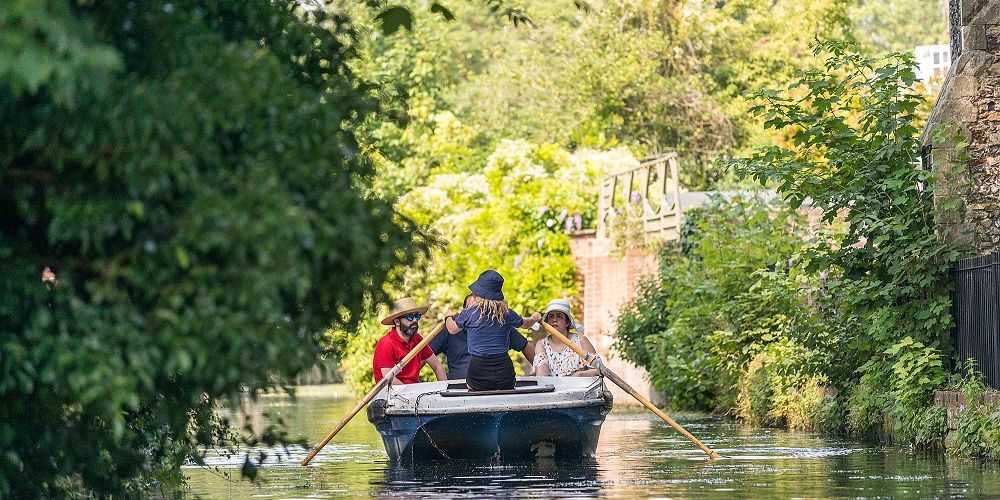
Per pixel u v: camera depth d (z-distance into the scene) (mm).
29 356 11453
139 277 11242
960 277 24234
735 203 36531
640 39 65750
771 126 26297
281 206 11039
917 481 18453
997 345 22453
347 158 13680
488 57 76188
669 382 37125
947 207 24359
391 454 23406
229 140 11609
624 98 65438
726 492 17578
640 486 18469
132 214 11180
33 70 9516
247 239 10930
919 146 25859
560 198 49156
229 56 11469
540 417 22188
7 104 11086
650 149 65438
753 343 32938
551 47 68812
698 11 66562
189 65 11477
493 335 23156
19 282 11570
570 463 22219
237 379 11844
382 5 14992
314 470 22016
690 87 65000
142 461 14352
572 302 48469
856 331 26031
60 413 13125
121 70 10852
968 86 25250
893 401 24750
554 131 66125
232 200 11062
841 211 35031
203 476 21172
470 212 49031
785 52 67062
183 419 14203
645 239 43219
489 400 22391
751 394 31938
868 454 22875
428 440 22578
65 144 11062
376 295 13609
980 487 17625
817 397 28578
